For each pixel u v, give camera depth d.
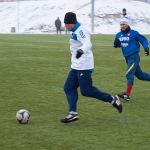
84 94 15.84
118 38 20.84
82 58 15.45
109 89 23.48
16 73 28.27
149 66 34.41
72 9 167.12
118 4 170.88
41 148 12.80
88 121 16.20
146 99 20.98
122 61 37.22
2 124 15.45
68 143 13.32
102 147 12.96
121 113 17.67
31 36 85.62
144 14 166.00
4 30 159.62
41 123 15.74
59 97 20.70
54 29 148.62
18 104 18.95
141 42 20.45
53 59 37.38
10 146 12.97
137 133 14.57
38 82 24.95
